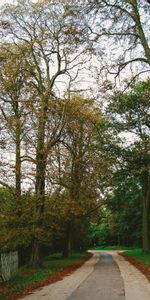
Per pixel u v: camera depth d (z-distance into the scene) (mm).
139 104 41094
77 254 60062
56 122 29797
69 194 32625
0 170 26266
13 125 26953
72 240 65500
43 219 27812
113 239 119188
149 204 49094
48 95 28531
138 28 19688
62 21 30031
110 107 26656
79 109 30344
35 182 28047
